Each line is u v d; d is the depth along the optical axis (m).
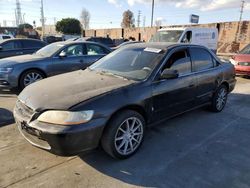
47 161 3.25
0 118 4.71
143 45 4.47
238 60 9.96
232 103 6.25
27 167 3.11
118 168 3.14
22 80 6.60
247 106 6.00
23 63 6.59
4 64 6.54
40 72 6.86
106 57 4.59
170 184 2.86
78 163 3.22
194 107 4.66
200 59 4.73
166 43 4.49
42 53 7.46
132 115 3.29
